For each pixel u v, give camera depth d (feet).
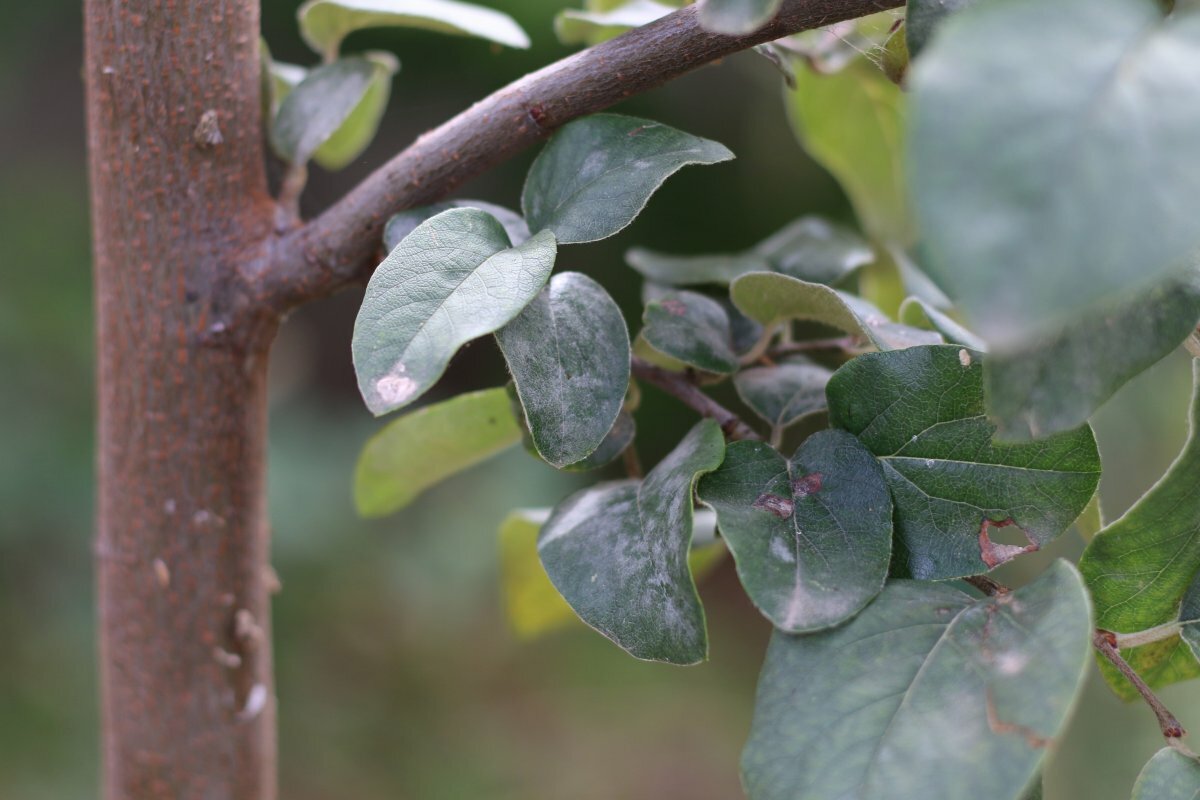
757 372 2.43
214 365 2.49
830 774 2.01
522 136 2.28
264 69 2.48
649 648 2.13
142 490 2.54
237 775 2.64
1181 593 2.18
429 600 7.98
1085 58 1.85
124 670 2.61
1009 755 1.96
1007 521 2.14
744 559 2.10
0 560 6.75
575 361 2.15
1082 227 1.82
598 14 2.60
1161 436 5.97
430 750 7.80
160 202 2.44
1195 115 1.84
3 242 7.32
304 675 7.59
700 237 7.99
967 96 1.84
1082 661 1.97
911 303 2.46
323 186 8.42
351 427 8.04
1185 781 2.12
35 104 8.05
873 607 2.09
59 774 6.50
